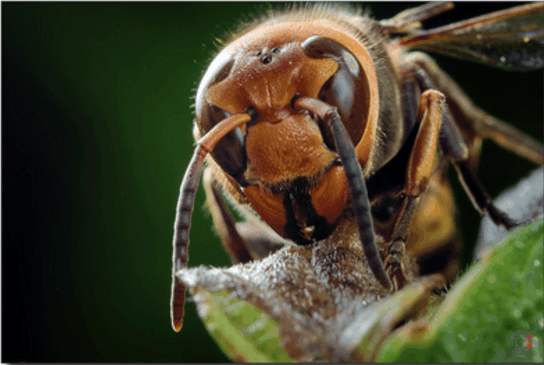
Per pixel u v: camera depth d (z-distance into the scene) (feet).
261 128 0.21
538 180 0.25
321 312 0.19
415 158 0.22
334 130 0.21
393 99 0.23
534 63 0.26
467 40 0.26
